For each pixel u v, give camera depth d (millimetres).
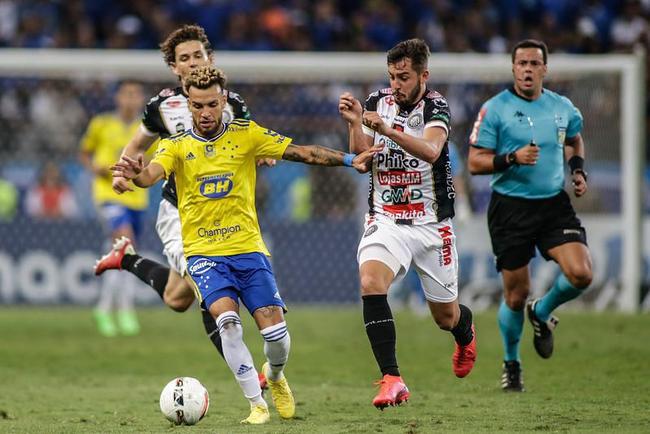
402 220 23906
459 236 50969
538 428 21297
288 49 65125
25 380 31984
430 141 22922
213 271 22312
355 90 55719
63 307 52781
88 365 35406
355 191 53156
